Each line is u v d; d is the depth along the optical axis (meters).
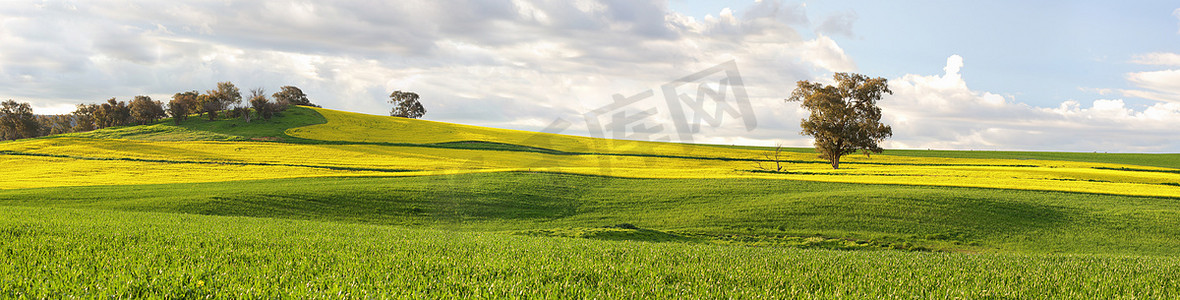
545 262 10.05
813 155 74.81
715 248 14.58
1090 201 35.41
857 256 13.00
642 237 24.52
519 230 25.09
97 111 116.88
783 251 14.09
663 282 8.24
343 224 20.42
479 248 12.38
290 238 13.16
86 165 53.88
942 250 25.77
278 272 8.09
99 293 6.23
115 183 42.06
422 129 90.88
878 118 60.56
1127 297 7.91
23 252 9.10
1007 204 33.44
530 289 7.30
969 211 32.03
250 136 81.88
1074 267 11.33
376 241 13.32
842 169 55.41
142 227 14.69
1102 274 10.30
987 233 28.69
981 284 8.63
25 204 31.59
